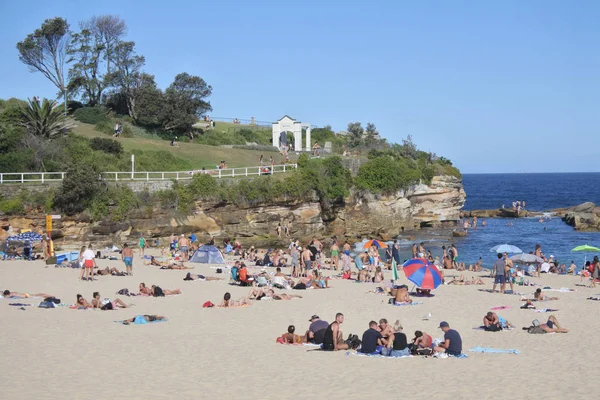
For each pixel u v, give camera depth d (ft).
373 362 53.83
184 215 165.78
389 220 214.69
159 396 43.11
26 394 42.98
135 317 72.02
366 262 128.06
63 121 200.13
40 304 81.15
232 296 91.56
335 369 51.31
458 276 117.50
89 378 47.98
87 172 153.79
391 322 72.95
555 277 120.16
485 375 49.11
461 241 196.85
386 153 248.73
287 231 181.57
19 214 147.54
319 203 192.03
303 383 46.88
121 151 207.62
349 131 332.19
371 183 209.05
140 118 264.52
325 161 201.57
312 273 112.16
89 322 71.67
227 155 238.07
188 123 265.95
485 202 450.71
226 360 54.60
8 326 68.39
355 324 72.18
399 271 124.77
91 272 106.11
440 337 64.54
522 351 58.29
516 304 86.74
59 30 263.29
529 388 45.14
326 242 183.11
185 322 72.64
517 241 198.70
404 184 219.00
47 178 170.71
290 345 61.00
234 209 173.68
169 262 124.67
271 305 84.43
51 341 61.41
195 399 42.52
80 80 273.75
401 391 44.57
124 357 55.42
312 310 80.74
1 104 228.02
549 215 297.12
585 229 235.40
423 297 92.22
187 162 218.59
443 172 240.53
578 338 64.28
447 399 42.57
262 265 127.54
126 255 112.98
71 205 151.33
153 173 180.55
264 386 46.03
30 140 179.93
